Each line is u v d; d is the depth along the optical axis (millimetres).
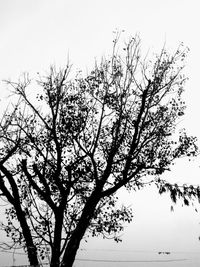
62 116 15227
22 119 15523
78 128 15117
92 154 14625
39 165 15305
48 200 13758
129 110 15703
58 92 15234
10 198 13633
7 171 13781
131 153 14859
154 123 15719
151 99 15711
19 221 13430
